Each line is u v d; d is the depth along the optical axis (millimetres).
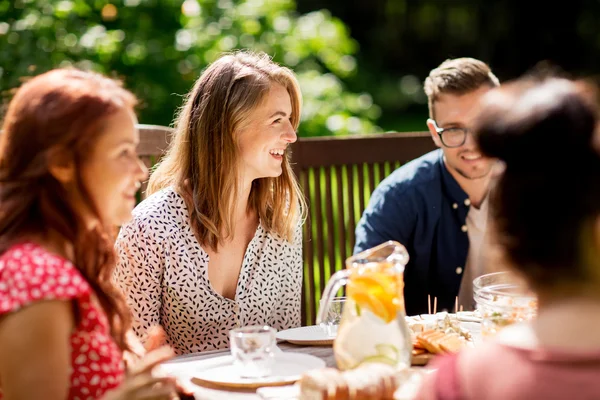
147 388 1654
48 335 1601
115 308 1871
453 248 3330
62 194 1715
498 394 1177
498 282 2350
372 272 1812
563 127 1212
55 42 5777
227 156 2715
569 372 1146
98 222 1798
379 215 3383
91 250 1772
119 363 1751
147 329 2709
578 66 13406
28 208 1702
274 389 1896
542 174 1213
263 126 2723
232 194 2732
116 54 6059
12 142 1712
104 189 1743
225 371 2066
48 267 1635
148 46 6164
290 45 7512
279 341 2352
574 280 1217
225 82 2742
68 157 1703
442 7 14031
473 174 3195
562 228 1203
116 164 1743
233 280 2809
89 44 5852
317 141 3869
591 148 1212
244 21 6836
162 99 6070
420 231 3340
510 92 1294
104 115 1722
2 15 5887
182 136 2797
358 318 1817
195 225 2732
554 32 13547
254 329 2018
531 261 1229
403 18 14188
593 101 1241
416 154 4027
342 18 14242
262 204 2828
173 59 6215
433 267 3385
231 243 2779
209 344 2756
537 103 1237
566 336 1188
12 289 1610
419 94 13742
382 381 1608
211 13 6758
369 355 1795
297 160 3836
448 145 3193
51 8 5848
